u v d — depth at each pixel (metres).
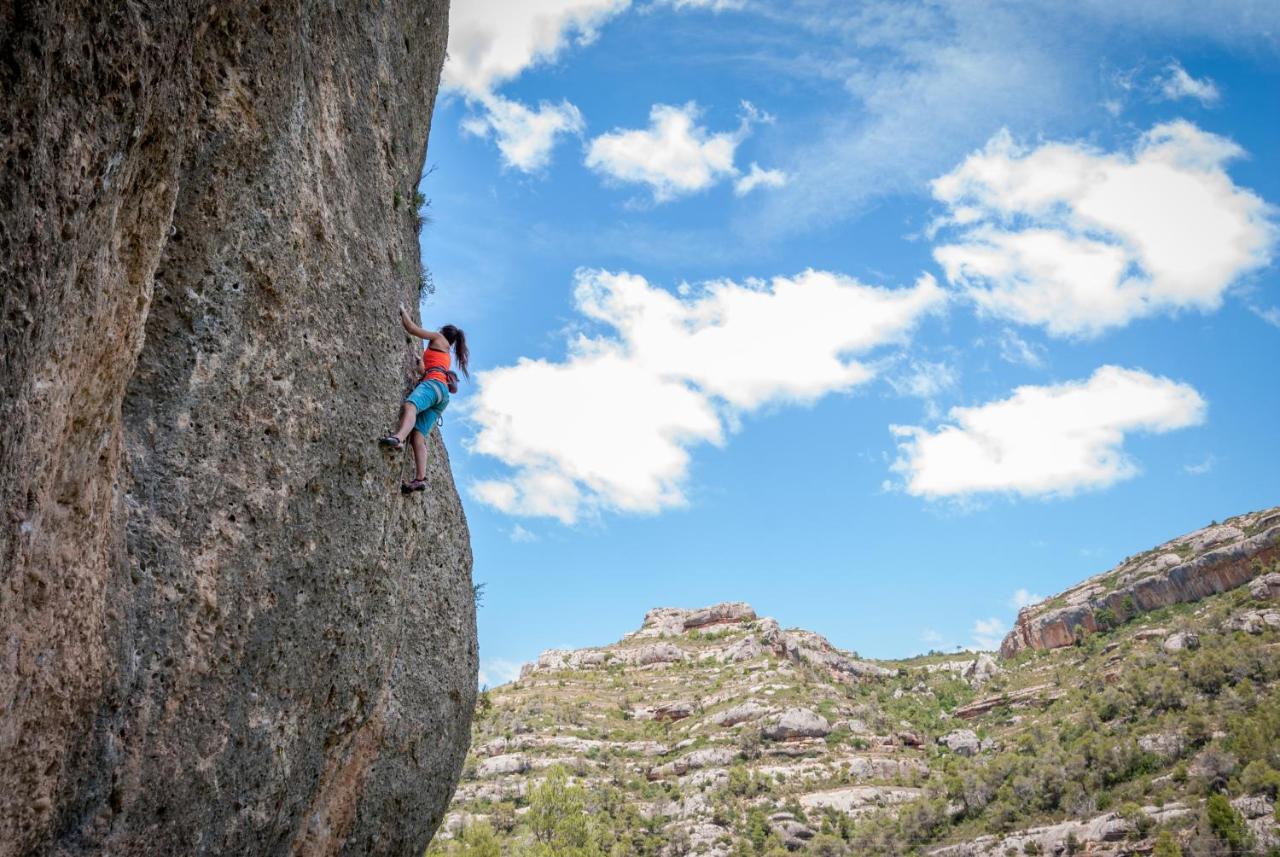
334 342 6.71
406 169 9.17
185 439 5.23
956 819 84.62
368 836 8.46
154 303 5.10
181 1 4.16
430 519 9.76
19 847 4.14
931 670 158.88
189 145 5.07
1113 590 144.62
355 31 7.53
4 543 3.39
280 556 6.01
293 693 6.39
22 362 3.26
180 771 5.16
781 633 163.88
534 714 125.19
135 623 4.76
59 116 3.28
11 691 3.71
